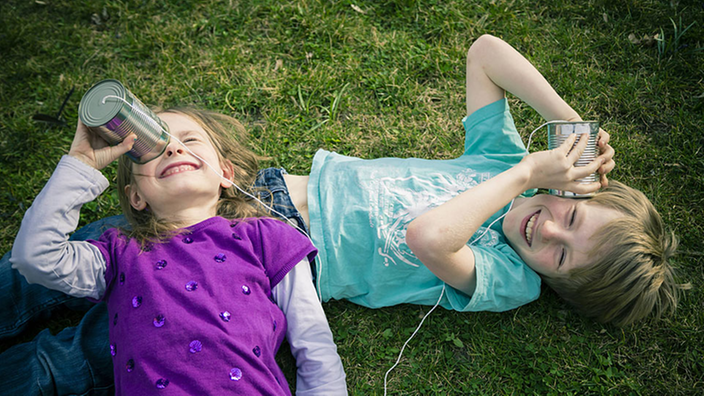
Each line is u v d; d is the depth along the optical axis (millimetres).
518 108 2654
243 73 2738
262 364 1633
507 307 1999
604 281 1865
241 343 1604
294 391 2088
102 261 1695
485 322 2182
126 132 1529
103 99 1495
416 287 2043
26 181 2447
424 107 2672
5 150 2521
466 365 2111
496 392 2064
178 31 2842
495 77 2086
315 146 2572
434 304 2078
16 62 2779
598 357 2096
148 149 1632
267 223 1861
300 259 1821
